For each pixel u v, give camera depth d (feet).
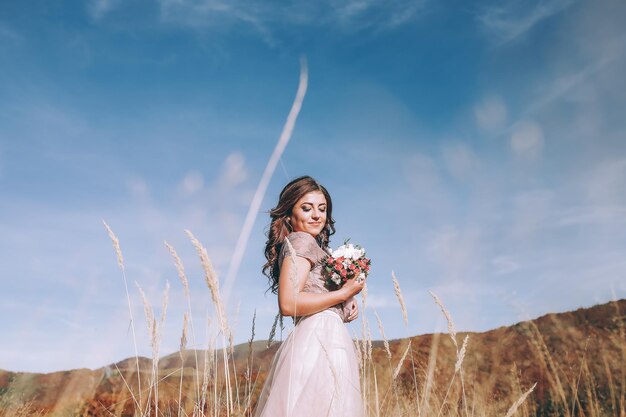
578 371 14.37
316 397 7.89
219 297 7.76
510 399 13.82
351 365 8.45
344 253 9.21
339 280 8.89
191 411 8.13
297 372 8.14
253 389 8.50
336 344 8.41
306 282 9.12
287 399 7.94
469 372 14.26
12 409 10.23
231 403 7.73
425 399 10.08
